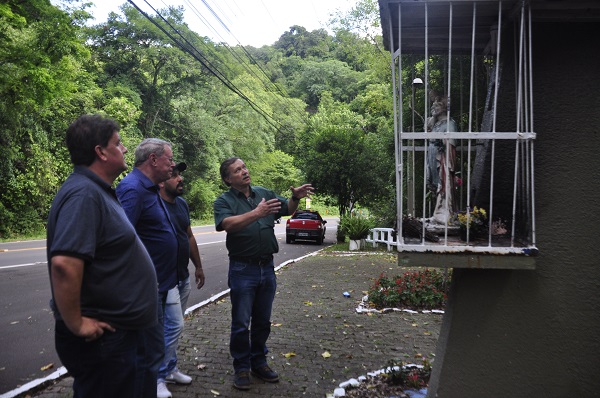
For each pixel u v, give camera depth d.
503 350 3.02
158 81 37.16
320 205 64.06
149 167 3.66
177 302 3.93
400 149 3.05
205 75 37.03
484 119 3.50
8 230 20.69
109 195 2.44
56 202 2.27
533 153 2.95
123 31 34.06
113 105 27.27
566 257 2.99
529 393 2.98
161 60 34.84
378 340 5.56
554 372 2.97
